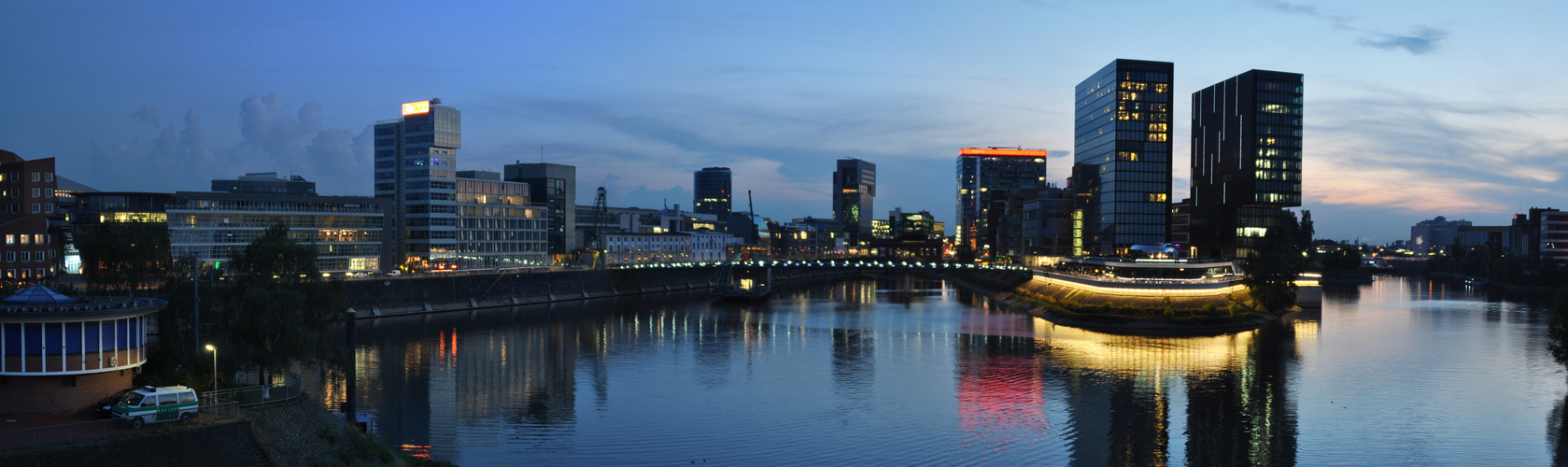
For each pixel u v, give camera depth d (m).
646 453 95.25
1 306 67.38
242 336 85.06
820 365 151.25
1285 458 92.94
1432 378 133.75
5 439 55.19
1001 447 97.81
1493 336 183.12
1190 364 148.50
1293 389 125.94
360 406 114.19
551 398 122.44
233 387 78.88
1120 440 100.19
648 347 175.75
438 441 98.62
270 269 89.88
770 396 124.44
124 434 59.16
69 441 56.97
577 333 199.50
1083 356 159.50
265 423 71.75
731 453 95.56
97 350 67.94
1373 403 116.69
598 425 107.06
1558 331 119.25
